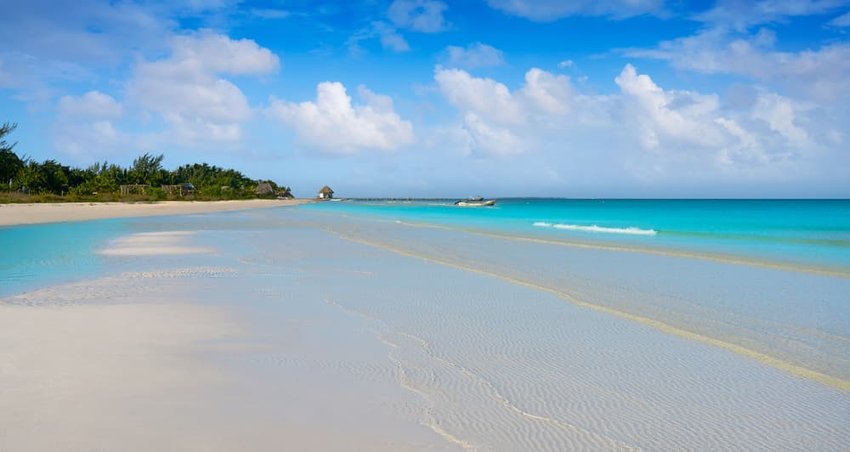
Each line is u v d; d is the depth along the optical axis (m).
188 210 63.22
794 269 17.00
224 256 19.41
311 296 12.16
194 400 5.84
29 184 77.94
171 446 4.72
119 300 11.34
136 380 6.40
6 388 6.00
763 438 5.38
